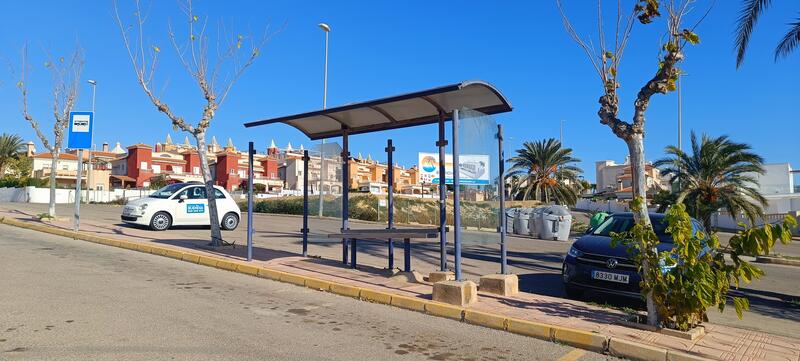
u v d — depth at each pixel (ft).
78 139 48.39
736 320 25.55
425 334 19.75
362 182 209.46
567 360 17.37
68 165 201.98
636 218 19.19
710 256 18.94
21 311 19.88
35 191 136.36
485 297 24.90
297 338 18.40
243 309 22.24
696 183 80.48
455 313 22.11
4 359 14.82
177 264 33.55
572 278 26.76
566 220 75.25
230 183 196.24
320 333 19.21
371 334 19.42
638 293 24.47
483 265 41.24
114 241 41.32
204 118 40.75
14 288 23.63
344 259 33.81
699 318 19.62
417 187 235.20
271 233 58.70
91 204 131.03
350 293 25.98
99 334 17.54
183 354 15.99
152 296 23.67
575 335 18.94
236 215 59.67
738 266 18.33
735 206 77.15
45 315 19.49
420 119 29.96
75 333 17.52
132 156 197.47
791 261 54.49
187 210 55.21
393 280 28.43
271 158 221.66
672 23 18.71
